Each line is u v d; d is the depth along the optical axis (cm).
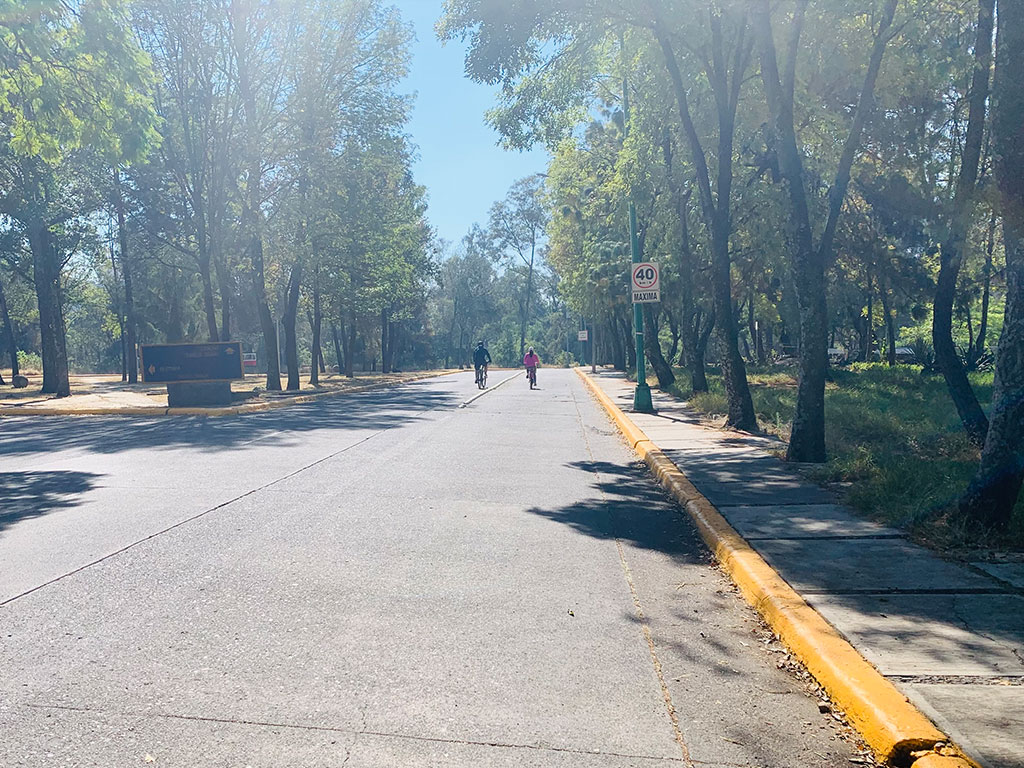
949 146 1623
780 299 3175
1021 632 506
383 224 3484
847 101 1661
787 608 548
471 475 1204
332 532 827
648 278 2144
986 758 357
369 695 445
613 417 2175
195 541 786
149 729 404
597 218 3678
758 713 431
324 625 556
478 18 1455
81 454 1446
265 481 1132
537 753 385
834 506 896
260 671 477
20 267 3894
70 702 434
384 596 621
